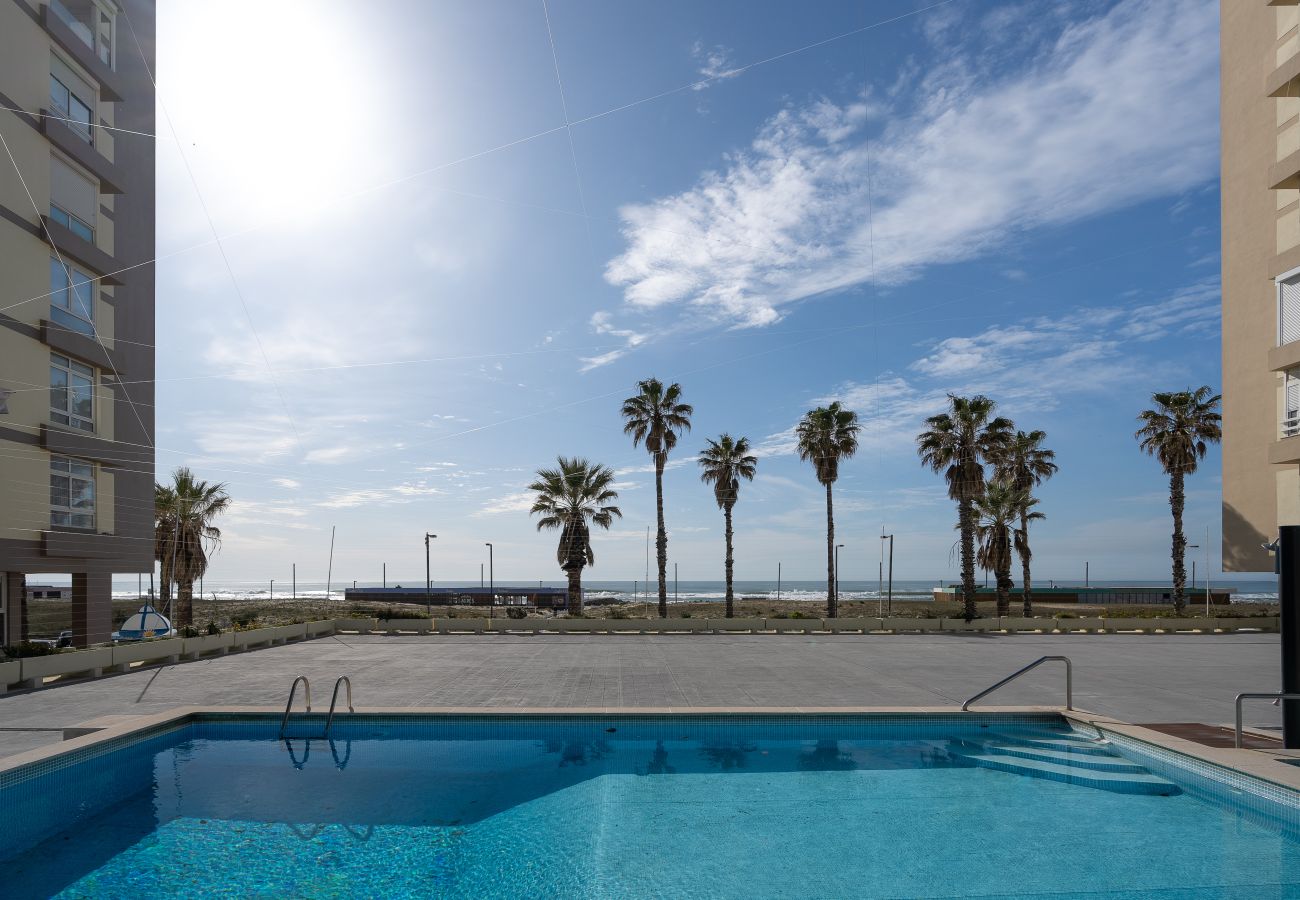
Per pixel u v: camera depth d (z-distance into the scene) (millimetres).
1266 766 7742
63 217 20859
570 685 14773
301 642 25516
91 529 21672
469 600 72625
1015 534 39531
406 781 8797
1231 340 19750
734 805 8023
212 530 36562
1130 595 71562
